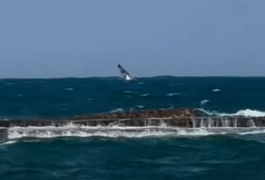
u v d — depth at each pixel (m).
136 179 44.09
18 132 63.75
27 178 44.31
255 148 58.19
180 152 56.28
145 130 65.25
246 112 96.06
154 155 54.75
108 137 64.38
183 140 63.50
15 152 56.09
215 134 66.75
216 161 51.62
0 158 52.84
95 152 56.25
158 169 47.94
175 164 50.22
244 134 67.56
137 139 63.91
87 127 65.00
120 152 56.25
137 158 53.25
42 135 64.06
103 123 65.94
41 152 56.12
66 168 48.28
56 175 45.44
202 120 67.44
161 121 66.50
